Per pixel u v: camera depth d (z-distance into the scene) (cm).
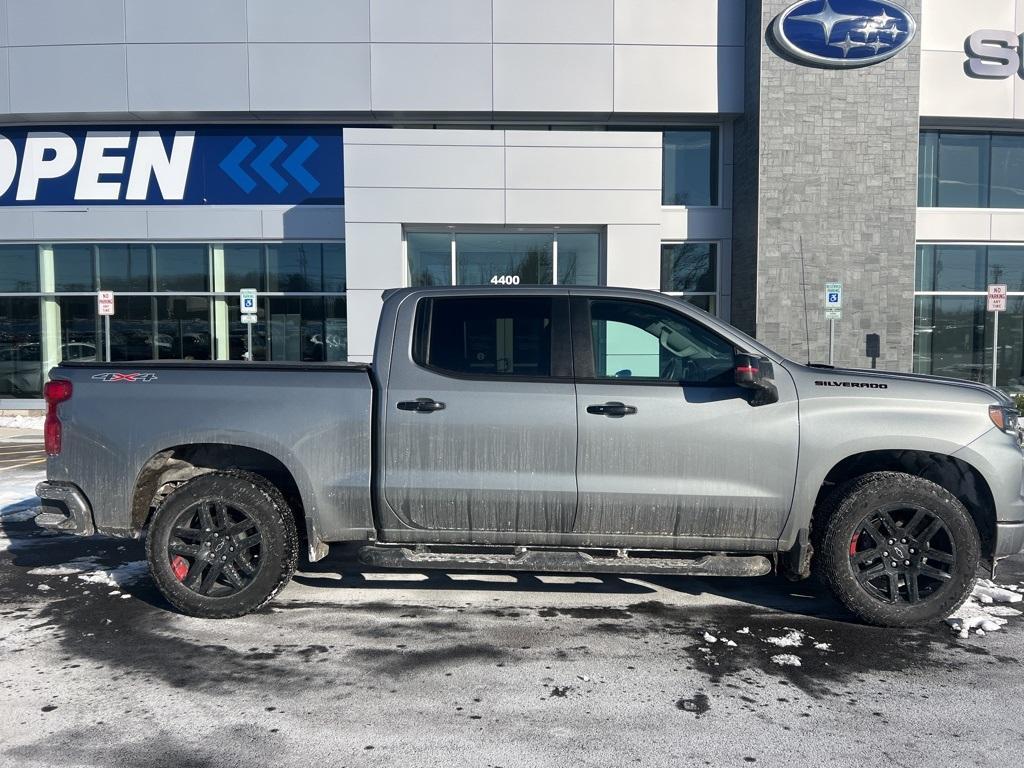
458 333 450
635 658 393
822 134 1442
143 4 1470
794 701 346
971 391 437
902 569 429
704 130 1577
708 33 1479
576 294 454
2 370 1638
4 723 321
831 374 441
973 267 1631
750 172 1476
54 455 450
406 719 327
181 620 444
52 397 454
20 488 849
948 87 1520
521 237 1452
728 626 441
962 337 1641
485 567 437
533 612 463
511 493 430
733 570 433
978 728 321
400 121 1534
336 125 1552
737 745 306
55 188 1577
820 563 437
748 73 1473
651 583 524
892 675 374
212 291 1603
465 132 1380
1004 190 1634
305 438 438
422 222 1388
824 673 376
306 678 367
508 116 1511
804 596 497
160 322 1616
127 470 443
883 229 1458
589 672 376
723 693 353
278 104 1478
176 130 1561
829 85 1437
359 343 1395
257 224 1568
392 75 1471
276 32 1468
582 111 1481
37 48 1489
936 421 423
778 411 426
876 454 450
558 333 446
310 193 1564
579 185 1396
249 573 443
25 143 1573
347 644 410
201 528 442
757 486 427
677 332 446
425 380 439
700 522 430
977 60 1512
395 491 434
